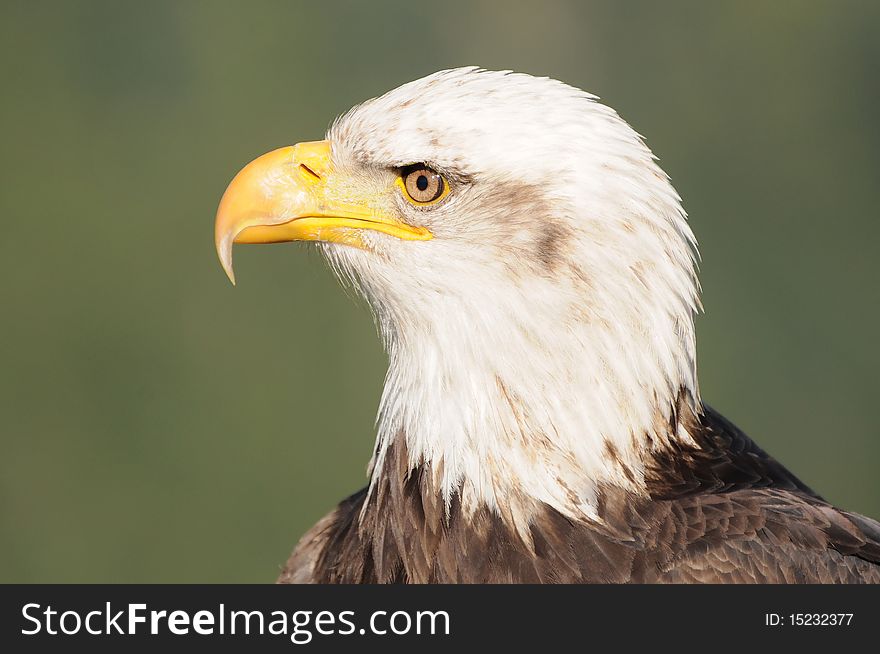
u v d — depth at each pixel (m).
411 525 6.14
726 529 5.71
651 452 5.93
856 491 19.19
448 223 5.97
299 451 19.39
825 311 22.22
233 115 25.95
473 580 5.91
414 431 6.14
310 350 20.19
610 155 5.83
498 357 5.88
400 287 6.10
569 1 25.02
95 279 23.64
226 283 21.02
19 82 26.41
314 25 25.97
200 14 26.56
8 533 18.73
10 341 21.55
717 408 19.64
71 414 20.45
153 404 20.39
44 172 25.09
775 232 24.28
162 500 19.16
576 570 5.75
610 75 25.03
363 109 6.34
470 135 5.91
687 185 24.77
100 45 26.80
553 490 5.82
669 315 5.88
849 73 25.72
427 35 25.42
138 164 25.41
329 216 6.22
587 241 5.77
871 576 5.83
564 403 5.81
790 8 25.11
